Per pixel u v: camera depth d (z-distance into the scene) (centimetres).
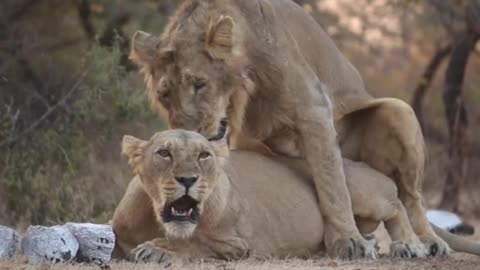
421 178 1409
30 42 2277
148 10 2614
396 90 3222
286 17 1375
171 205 1104
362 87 1472
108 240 1136
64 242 1123
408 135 1386
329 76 1416
